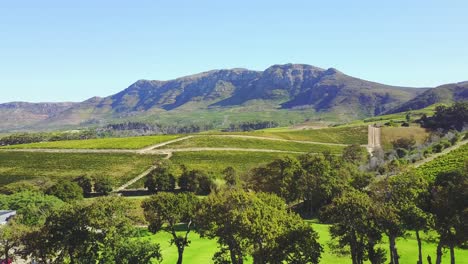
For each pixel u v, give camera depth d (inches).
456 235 1414.9
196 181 4372.5
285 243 1332.4
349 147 5438.0
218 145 6407.5
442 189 1477.6
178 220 1863.9
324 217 1482.5
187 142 6545.3
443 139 5275.6
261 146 6496.1
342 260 1731.1
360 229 1417.3
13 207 2888.8
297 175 3267.7
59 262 1547.7
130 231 1627.7
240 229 1393.9
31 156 5644.7
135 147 6151.6
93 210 1507.1
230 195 1604.3
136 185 4685.0
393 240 1441.9
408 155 4968.0
